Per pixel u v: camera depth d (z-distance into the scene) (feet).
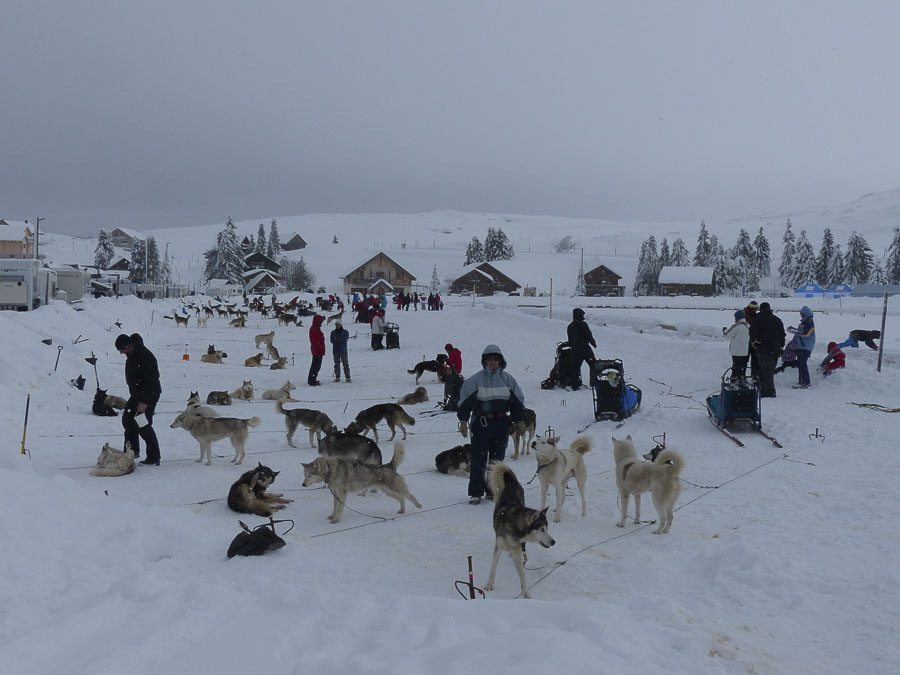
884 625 14.82
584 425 38.83
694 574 18.58
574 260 448.65
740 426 36.19
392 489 23.76
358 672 10.96
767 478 27.32
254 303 190.39
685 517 23.34
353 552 19.90
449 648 12.02
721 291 319.47
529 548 20.74
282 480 28.45
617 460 23.67
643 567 18.92
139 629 13.43
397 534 21.76
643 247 355.97
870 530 20.79
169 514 21.18
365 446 28.71
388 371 68.13
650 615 15.21
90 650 12.64
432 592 17.22
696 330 74.13
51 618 13.96
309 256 492.95
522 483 28.76
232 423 30.53
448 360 54.75
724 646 13.91
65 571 16.26
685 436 35.24
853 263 327.88
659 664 12.54
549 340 85.51
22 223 235.20
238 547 18.40
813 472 27.55
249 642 12.89
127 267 372.79
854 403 39.09
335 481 22.80
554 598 17.15
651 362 61.26
